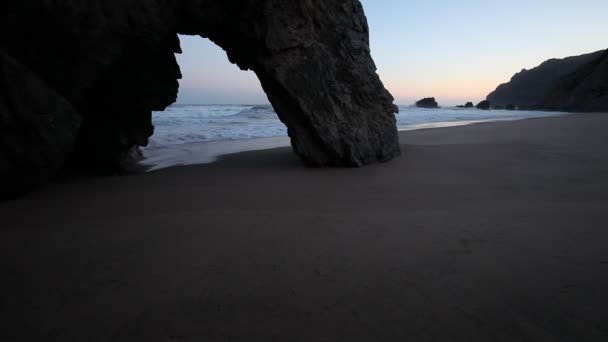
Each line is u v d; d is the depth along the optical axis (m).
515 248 3.06
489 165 7.33
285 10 7.10
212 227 3.75
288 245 3.24
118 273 2.70
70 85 5.36
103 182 6.49
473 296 2.31
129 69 6.94
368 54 8.65
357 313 2.15
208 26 7.29
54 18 4.73
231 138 14.86
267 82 7.70
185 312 2.17
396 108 9.27
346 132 7.63
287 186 5.94
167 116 30.52
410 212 4.27
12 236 3.51
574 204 4.39
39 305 2.27
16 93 4.41
